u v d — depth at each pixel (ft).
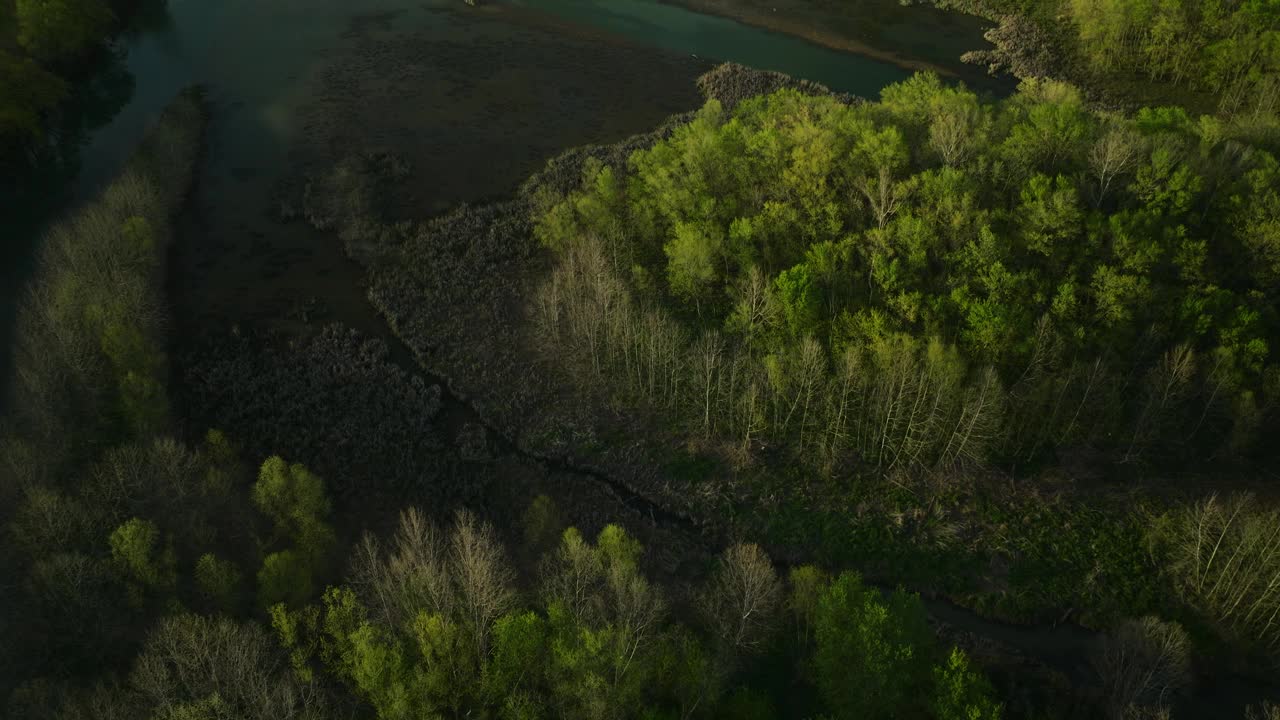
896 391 288.92
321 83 524.52
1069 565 267.39
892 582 269.03
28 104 455.22
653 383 319.68
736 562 242.58
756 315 322.34
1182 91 519.60
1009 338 292.40
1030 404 289.12
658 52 570.46
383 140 473.67
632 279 360.28
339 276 385.70
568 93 522.06
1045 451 295.89
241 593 240.32
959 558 270.67
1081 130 347.97
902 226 312.50
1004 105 401.70
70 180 440.86
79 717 198.70
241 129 481.87
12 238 398.62
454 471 296.92
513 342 348.79
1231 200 316.19
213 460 286.05
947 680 198.59
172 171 438.81
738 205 358.64
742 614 235.20
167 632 204.74
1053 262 308.81
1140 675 225.35
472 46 568.00
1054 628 256.11
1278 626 240.32
